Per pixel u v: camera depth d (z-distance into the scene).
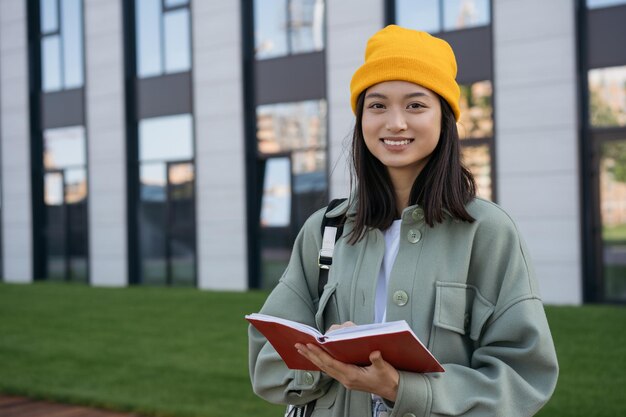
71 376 5.77
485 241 1.52
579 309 8.44
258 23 12.20
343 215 1.70
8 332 7.98
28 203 15.12
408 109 1.51
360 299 1.57
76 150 14.53
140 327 8.11
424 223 1.55
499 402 1.37
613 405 4.23
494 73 9.77
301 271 1.76
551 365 1.42
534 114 9.50
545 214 9.43
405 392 1.35
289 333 1.40
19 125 15.16
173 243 13.28
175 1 13.06
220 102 12.44
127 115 13.61
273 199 12.16
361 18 10.97
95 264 13.99
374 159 1.64
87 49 14.03
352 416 1.55
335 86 11.23
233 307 9.62
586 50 9.25
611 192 9.14
